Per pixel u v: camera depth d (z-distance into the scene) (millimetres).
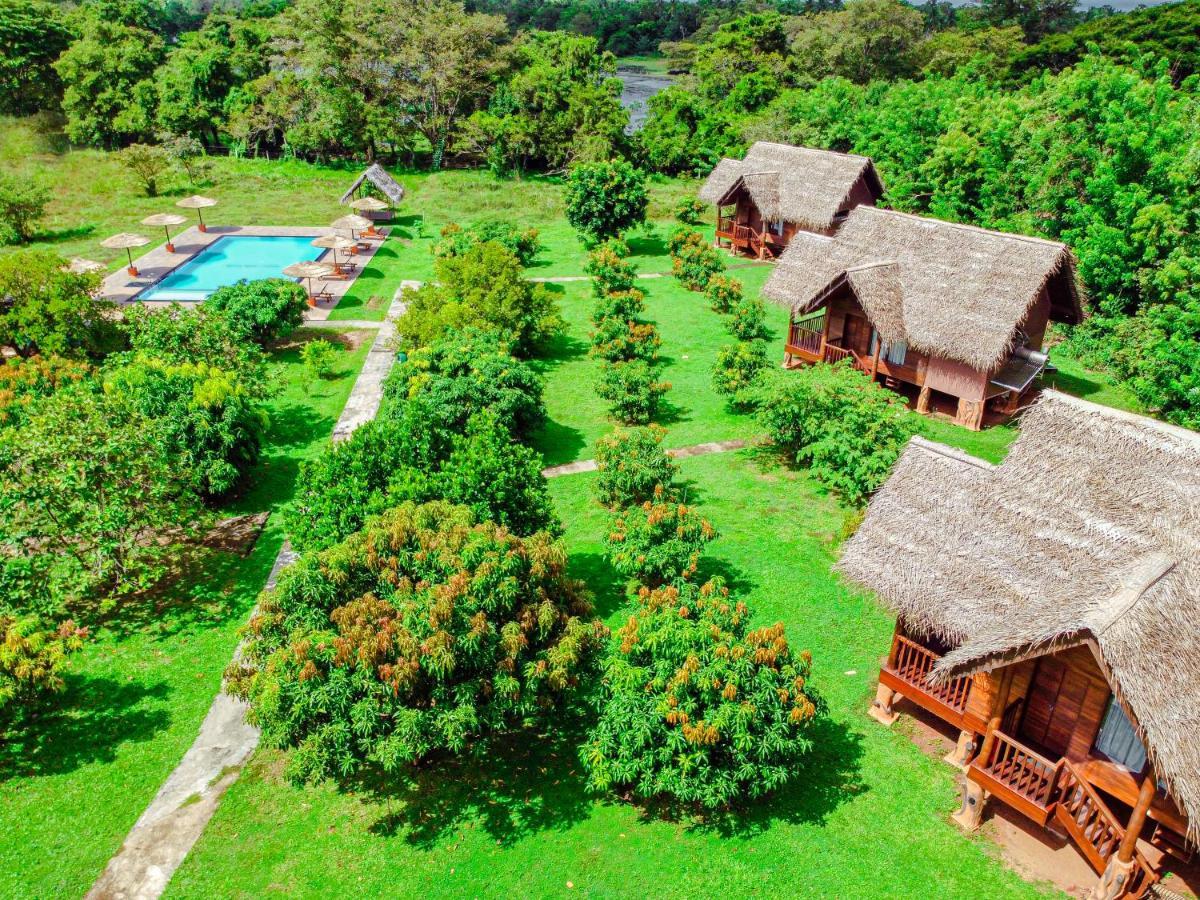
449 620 13758
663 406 31094
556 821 14953
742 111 73812
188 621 20344
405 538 15719
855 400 24188
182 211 56438
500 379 25750
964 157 45938
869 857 14031
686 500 24875
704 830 14641
